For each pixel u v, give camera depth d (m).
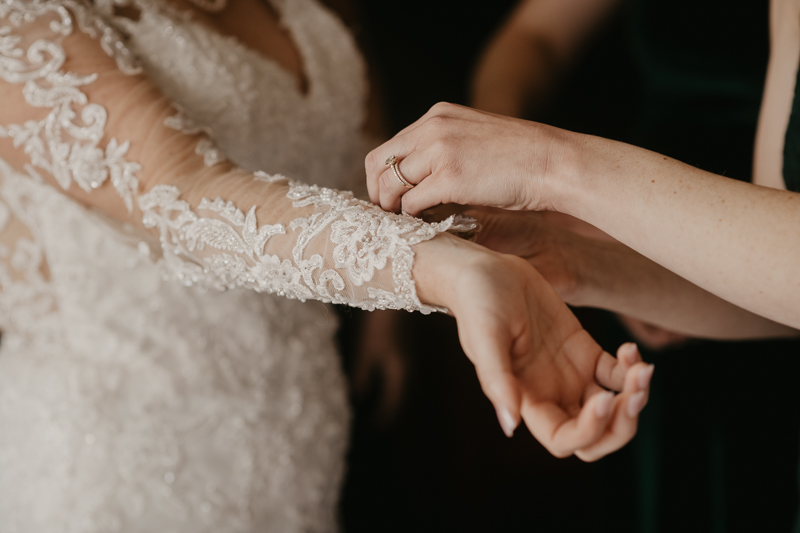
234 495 0.91
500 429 1.92
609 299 0.83
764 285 0.64
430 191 0.70
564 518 1.86
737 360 1.01
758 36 1.01
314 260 0.69
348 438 1.06
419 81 2.29
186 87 0.90
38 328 0.93
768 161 0.82
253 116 0.94
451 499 1.89
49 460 0.88
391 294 0.66
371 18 2.24
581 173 0.67
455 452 1.92
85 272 0.89
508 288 0.61
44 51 0.80
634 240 0.67
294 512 0.96
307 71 1.02
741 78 1.03
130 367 0.89
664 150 1.13
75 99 0.79
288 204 0.73
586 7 1.32
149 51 0.89
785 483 1.00
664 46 1.08
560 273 0.81
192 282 0.79
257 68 0.95
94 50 0.81
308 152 1.01
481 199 0.70
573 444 0.58
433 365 1.95
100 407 0.88
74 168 0.78
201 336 0.91
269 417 0.95
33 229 0.91
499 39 1.39
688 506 1.04
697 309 0.83
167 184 0.77
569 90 2.13
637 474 1.08
